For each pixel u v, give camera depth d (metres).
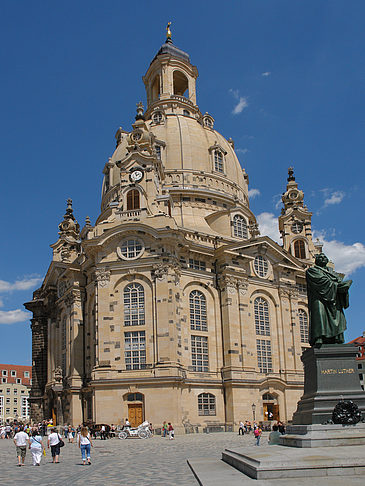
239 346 79.81
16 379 177.12
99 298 74.81
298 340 88.38
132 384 69.81
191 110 114.12
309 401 30.22
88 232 82.00
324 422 28.91
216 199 97.62
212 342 79.38
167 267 73.94
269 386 81.81
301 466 21.94
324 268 32.78
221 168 102.69
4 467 36.56
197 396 74.81
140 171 81.88
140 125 85.94
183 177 96.94
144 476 28.22
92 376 71.81
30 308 105.31
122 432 64.12
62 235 104.00
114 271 75.75
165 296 72.88
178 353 73.06
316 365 30.59
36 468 35.25
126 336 73.31
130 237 76.56
